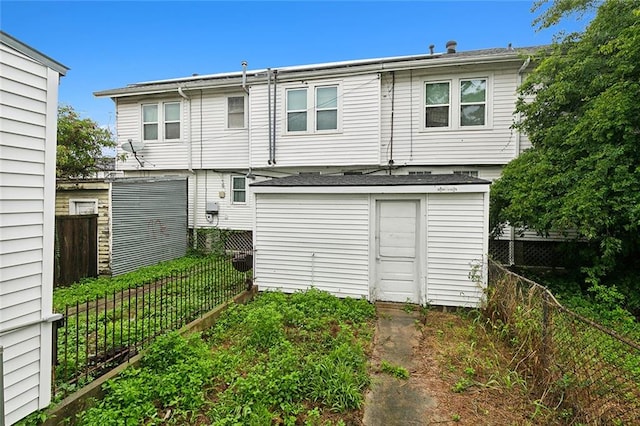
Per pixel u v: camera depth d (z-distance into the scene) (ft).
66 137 37.37
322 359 13.46
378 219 22.53
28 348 8.80
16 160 8.47
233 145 40.81
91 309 19.98
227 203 41.50
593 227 19.98
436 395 11.89
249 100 38.40
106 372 11.38
